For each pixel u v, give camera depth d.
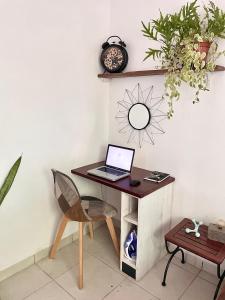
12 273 1.94
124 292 1.77
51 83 1.93
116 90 2.36
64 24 1.93
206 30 1.58
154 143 2.15
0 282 1.86
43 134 1.95
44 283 1.85
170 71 1.63
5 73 1.66
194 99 1.84
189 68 1.50
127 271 1.93
